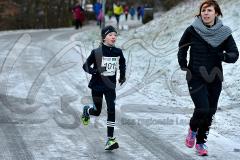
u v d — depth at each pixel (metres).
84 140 10.50
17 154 9.26
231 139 11.02
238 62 18.17
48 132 11.05
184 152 9.86
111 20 63.34
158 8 55.88
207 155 9.66
